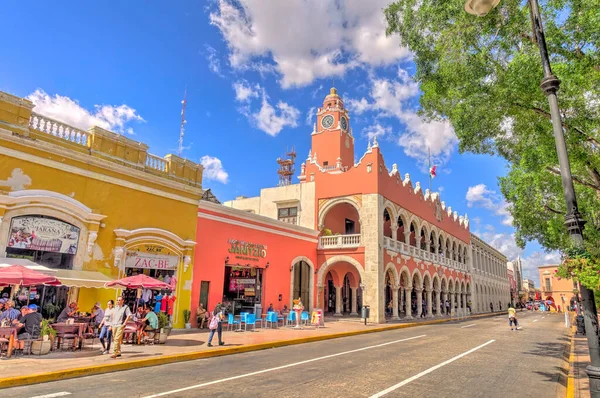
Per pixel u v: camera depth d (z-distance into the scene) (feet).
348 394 24.48
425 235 126.82
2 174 41.81
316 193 103.91
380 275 90.79
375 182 94.73
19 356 34.37
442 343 53.31
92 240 48.75
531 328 83.61
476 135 38.47
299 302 72.79
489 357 41.37
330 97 127.85
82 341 40.37
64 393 24.18
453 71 36.24
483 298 185.16
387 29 41.98
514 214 83.71
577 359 41.14
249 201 115.96
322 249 98.73
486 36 34.68
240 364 35.24
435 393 25.34
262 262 79.71
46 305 45.62
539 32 22.15
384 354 42.06
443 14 35.58
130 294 53.62
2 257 40.57
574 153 34.58
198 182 65.98
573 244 19.71
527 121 36.01
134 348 40.91
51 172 45.98
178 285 60.18
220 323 44.98
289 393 24.44
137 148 56.29
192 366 34.14
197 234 65.41
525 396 25.54
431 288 122.52
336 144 121.49
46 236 44.80
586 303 18.83
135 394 23.95
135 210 55.06
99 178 50.80
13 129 42.91
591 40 29.48
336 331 65.05
